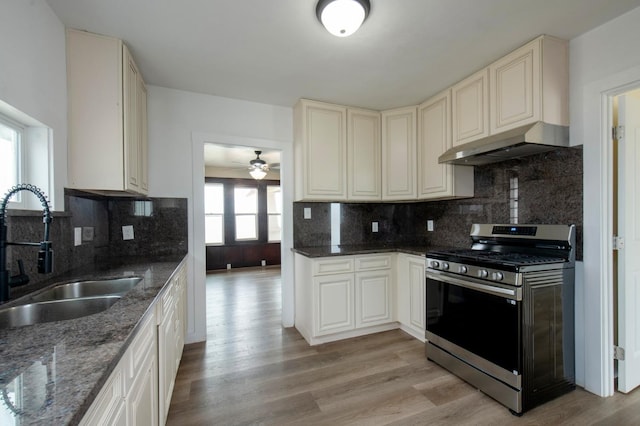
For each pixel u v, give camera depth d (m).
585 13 1.68
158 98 2.57
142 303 1.17
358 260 2.76
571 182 1.96
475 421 1.63
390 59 2.13
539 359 1.75
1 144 1.42
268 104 2.97
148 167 2.53
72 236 1.88
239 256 6.58
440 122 2.68
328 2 1.49
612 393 1.85
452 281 2.11
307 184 2.80
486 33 1.84
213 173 6.43
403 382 2.02
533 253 2.11
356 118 3.01
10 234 1.35
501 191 2.44
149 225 2.55
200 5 1.57
